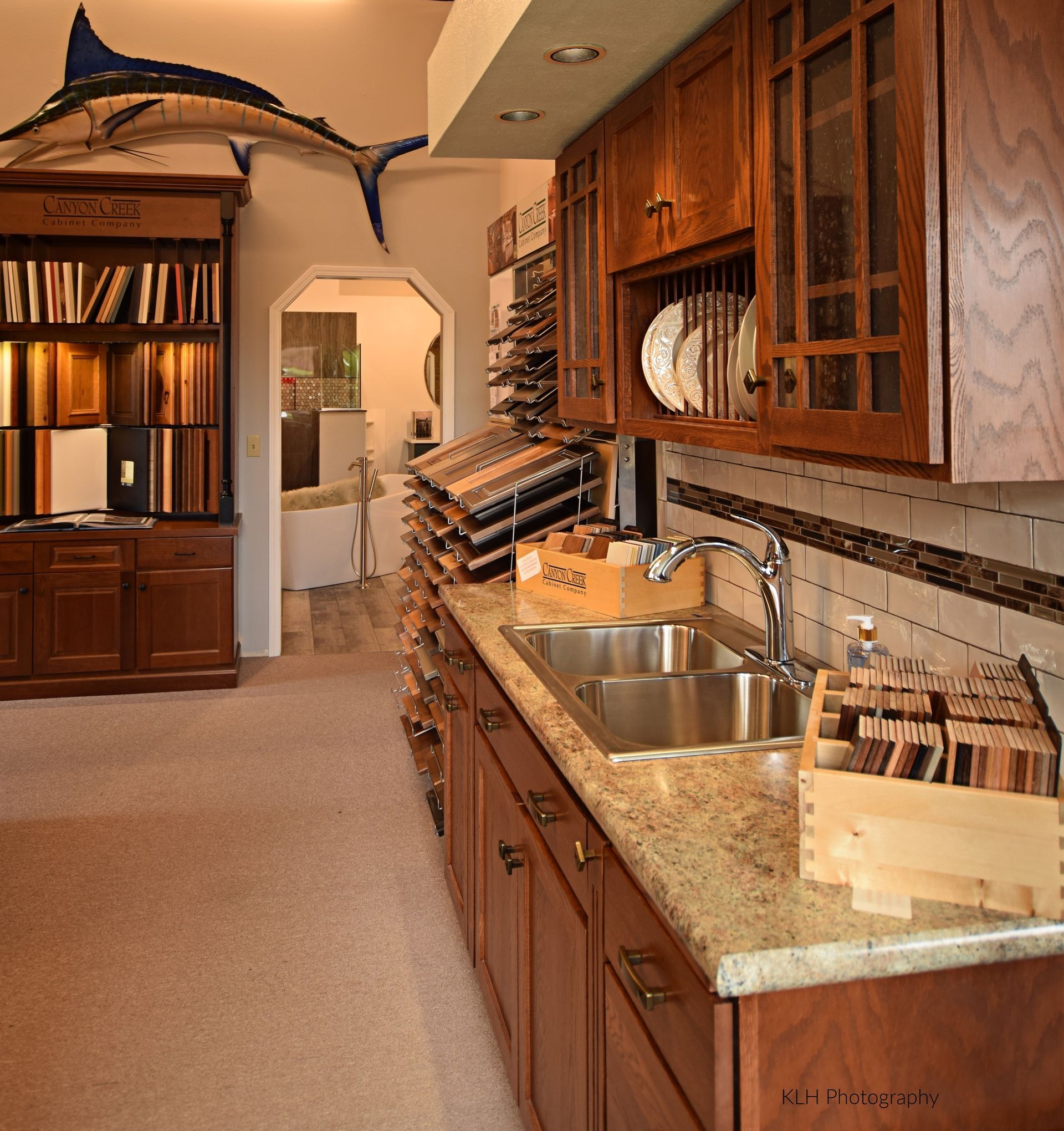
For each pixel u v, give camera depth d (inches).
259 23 222.2
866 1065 41.6
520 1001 76.3
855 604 75.8
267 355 230.1
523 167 211.5
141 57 216.8
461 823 106.1
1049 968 42.9
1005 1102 43.2
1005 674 53.8
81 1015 96.6
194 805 148.8
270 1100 84.9
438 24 230.7
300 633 263.9
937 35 44.6
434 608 141.3
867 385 50.5
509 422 165.8
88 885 123.3
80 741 176.4
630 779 57.4
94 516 208.7
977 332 45.5
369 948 109.3
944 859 43.1
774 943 39.9
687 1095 43.2
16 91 212.5
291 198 227.8
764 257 60.9
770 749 62.6
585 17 68.3
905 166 46.1
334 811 147.1
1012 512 57.4
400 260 234.7
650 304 92.9
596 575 101.0
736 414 75.5
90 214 201.0
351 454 357.7
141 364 210.1
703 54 69.2
